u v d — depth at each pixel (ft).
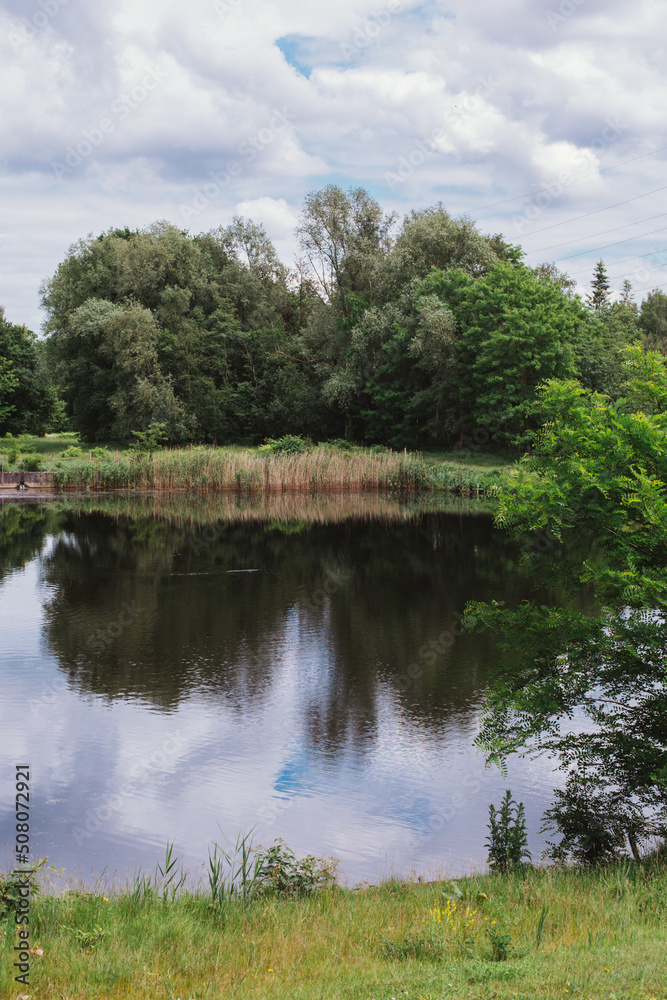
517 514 30.09
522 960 16.43
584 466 28.84
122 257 219.82
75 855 27.91
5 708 43.42
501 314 174.60
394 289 207.82
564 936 17.99
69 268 225.56
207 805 32.42
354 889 24.14
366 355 204.13
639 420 27.99
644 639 27.27
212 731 40.45
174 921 19.66
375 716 42.63
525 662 30.99
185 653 53.83
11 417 253.85
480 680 48.49
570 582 31.50
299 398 222.28
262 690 46.62
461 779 35.42
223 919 20.65
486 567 86.07
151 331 208.54
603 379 185.16
